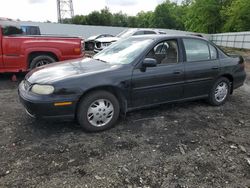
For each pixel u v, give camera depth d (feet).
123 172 9.68
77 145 11.57
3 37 22.91
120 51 15.29
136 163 10.29
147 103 14.40
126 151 11.18
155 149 11.43
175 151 11.33
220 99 17.78
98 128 12.93
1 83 23.50
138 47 14.61
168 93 14.96
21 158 10.41
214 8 162.40
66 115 12.13
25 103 12.22
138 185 9.01
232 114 16.28
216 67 16.79
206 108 17.13
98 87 12.64
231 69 17.67
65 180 9.12
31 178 9.18
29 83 12.71
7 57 23.18
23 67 23.82
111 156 10.75
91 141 11.98
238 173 9.88
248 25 139.13
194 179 9.42
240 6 137.39
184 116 15.48
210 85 16.83
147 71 13.94
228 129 13.93
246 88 24.14
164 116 15.33
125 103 13.66
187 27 189.16
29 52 23.65
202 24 170.19
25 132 12.71
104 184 8.98
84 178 9.27
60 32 97.14
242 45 97.66
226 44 113.60
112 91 13.30
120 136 12.58
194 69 15.70
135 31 45.68
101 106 12.89
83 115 12.50
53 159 10.40
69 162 10.22
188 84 15.62
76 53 25.39
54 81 11.92
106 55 15.83
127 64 13.62
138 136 12.63
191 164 10.36
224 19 158.81
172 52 15.15
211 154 11.19
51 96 11.73
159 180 9.30
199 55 16.31
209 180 9.39
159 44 14.67
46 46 24.03
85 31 101.96
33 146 11.37
